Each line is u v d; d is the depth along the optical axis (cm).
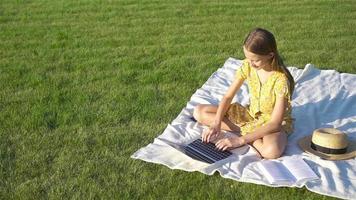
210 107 391
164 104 429
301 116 409
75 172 337
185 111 412
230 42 582
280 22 656
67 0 790
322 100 435
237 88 380
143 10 723
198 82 473
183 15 693
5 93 446
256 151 355
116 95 442
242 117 381
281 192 318
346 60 527
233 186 324
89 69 502
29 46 572
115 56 539
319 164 342
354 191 316
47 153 357
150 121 402
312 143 355
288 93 358
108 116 406
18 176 333
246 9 721
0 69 502
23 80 474
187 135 379
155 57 534
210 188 322
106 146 366
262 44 344
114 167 342
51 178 331
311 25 640
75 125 393
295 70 491
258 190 319
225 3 757
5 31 627
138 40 590
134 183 327
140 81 473
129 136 379
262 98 367
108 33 618
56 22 666
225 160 344
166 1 775
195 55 541
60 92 448
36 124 393
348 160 345
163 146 363
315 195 315
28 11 724
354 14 685
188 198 314
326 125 397
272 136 353
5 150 359
